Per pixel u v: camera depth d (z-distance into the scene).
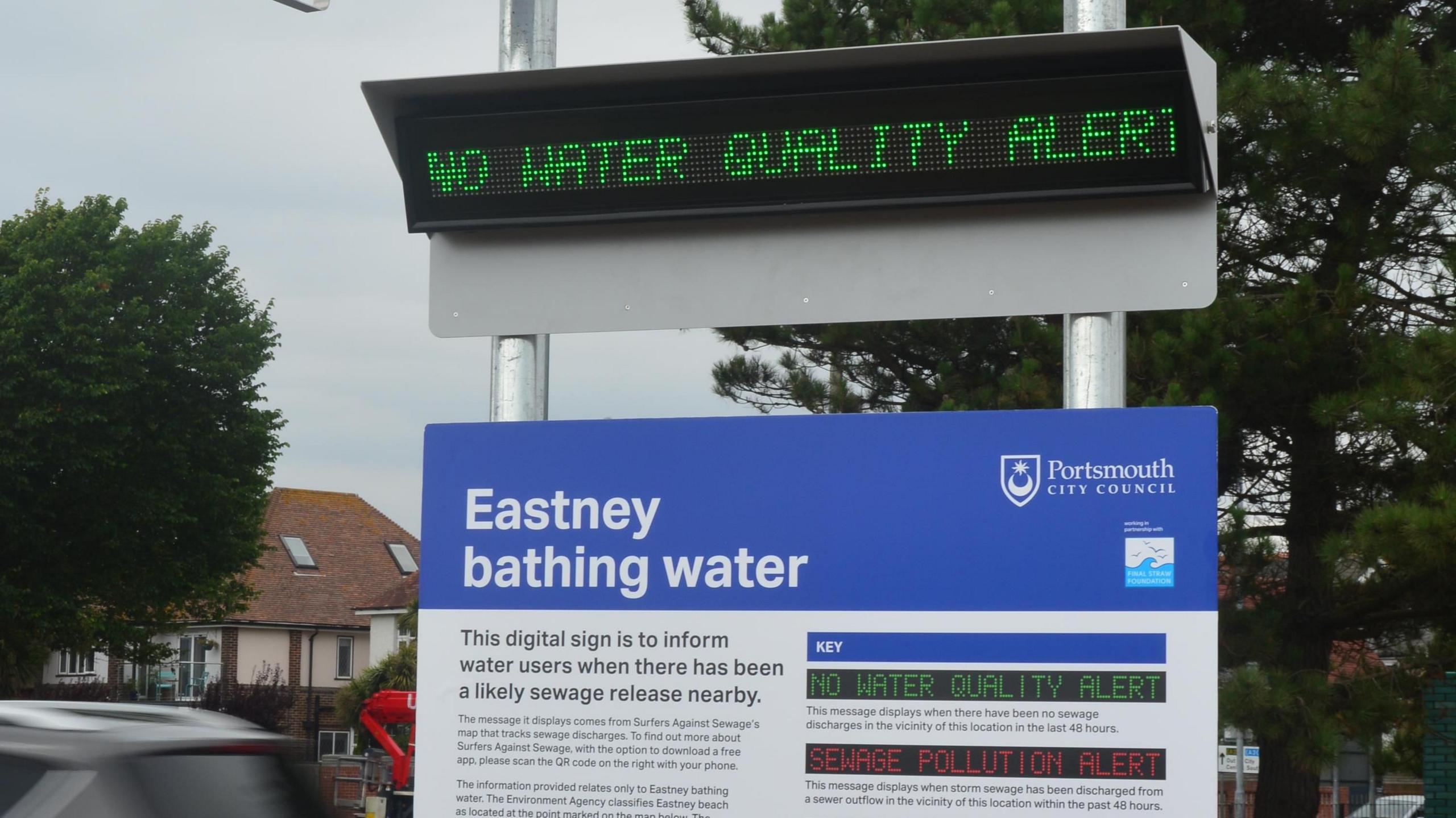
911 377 16.64
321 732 66.19
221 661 64.69
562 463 5.97
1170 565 5.41
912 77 5.40
